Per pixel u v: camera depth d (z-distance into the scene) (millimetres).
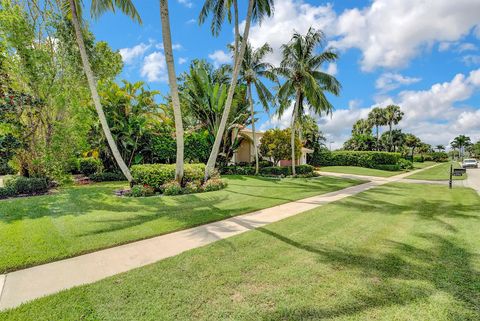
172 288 2936
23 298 2760
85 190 10039
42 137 10562
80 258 3873
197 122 21266
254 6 12562
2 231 4973
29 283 3102
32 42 10141
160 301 2670
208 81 16984
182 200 8375
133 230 5176
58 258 3822
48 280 3174
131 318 2396
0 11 9250
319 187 12609
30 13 10484
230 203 8094
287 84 17922
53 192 9773
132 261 3750
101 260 3795
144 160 15727
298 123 20562
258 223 5855
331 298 2703
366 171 25047
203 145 17938
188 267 3492
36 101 9633
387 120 51031
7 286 3025
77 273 3367
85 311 2508
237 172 19453
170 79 9461
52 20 11125
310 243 4441
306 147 33656
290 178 17297
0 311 2496
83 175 16469
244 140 23266
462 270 3348
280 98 18531
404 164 31188
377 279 3115
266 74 18344
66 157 10680
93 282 3100
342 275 3225
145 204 7664
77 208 7031
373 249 4129
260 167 21188
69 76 11508
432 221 5879
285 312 2471
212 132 18641
